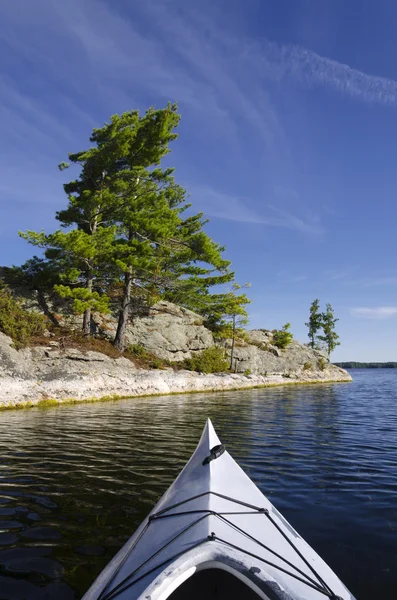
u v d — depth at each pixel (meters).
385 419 13.30
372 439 9.77
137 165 26.81
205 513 3.60
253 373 35.12
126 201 25.44
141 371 23.19
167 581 2.48
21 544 4.02
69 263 23.12
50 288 26.16
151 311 30.03
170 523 3.64
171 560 2.85
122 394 20.61
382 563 3.72
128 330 27.84
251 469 6.98
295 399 20.83
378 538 4.24
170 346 28.70
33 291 25.56
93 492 5.59
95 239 22.89
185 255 26.50
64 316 25.58
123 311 25.45
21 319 21.03
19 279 26.03
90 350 22.05
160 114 25.61
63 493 5.55
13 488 5.76
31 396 16.75
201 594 3.01
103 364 21.33
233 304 32.38
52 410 15.23
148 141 26.61
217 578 3.13
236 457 7.87
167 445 8.75
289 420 13.01
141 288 28.41
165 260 26.98
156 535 3.47
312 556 3.32
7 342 18.56
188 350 30.09
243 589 3.05
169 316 30.52
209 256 25.70
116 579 2.89
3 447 8.51
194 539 3.11
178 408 16.06
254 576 2.59
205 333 31.84
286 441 9.50
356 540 4.20
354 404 18.27
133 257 23.31
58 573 3.49
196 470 4.84
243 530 3.41
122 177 25.16
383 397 22.36
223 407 16.62
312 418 13.49
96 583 2.97
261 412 15.02
